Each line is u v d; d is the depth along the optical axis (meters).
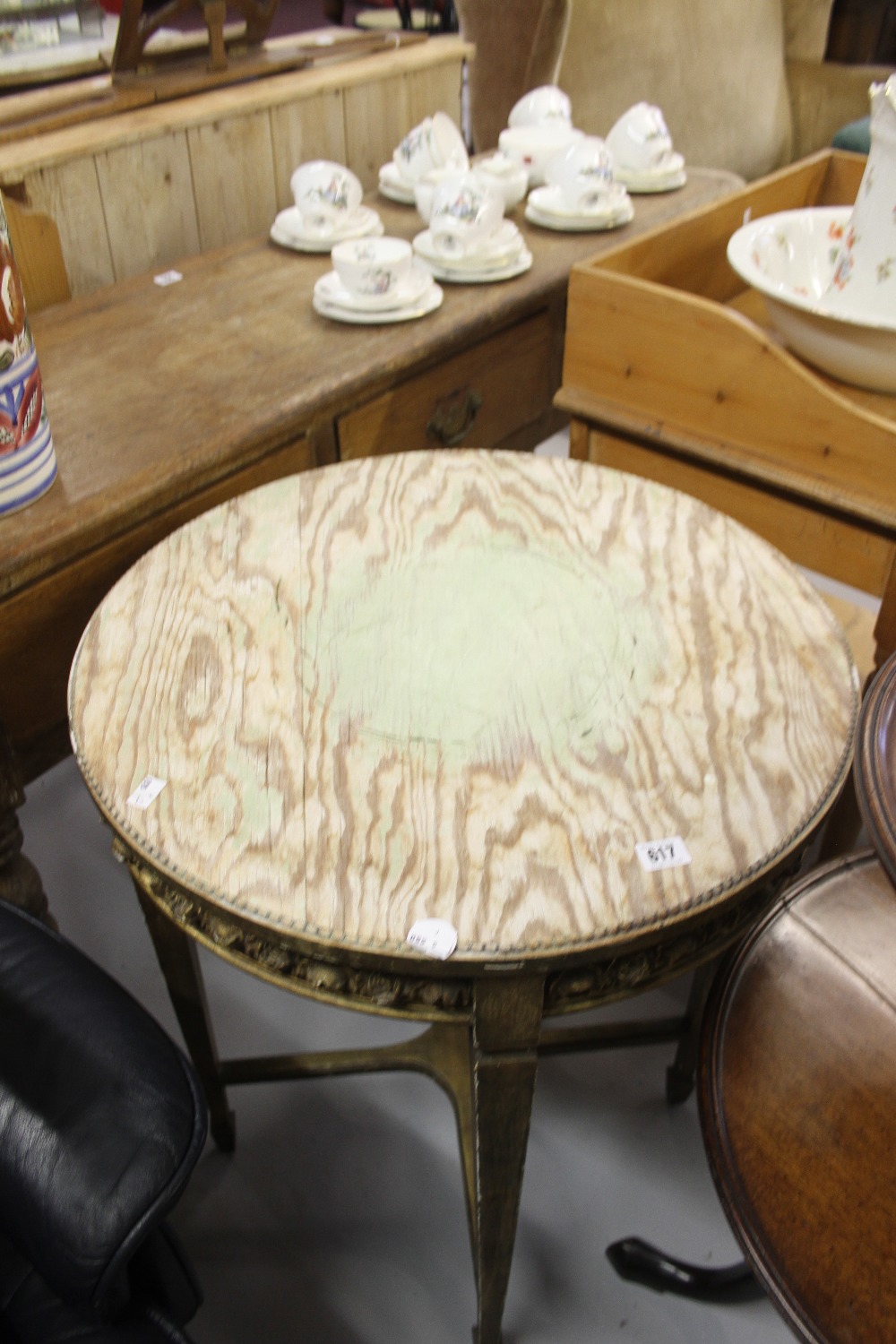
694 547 0.97
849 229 1.07
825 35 2.52
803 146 2.67
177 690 0.81
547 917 0.64
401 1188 1.14
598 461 1.27
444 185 1.33
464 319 1.26
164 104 1.52
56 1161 0.58
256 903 0.65
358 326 1.26
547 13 2.03
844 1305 0.62
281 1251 1.08
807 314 1.02
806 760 0.75
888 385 1.07
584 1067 1.25
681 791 0.72
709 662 0.83
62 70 1.64
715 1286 1.00
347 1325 1.02
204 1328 1.02
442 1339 1.02
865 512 1.02
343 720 0.78
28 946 0.70
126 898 1.45
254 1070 1.11
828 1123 0.71
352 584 0.92
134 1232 0.57
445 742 0.76
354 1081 1.24
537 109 1.74
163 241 1.54
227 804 0.72
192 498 1.05
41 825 1.56
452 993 0.67
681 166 1.71
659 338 1.11
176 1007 1.02
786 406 1.04
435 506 1.02
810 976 0.80
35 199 1.34
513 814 0.71
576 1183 1.14
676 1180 1.14
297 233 1.46
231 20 1.98
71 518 0.92
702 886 0.66
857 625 1.57
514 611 0.89
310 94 1.64
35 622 0.95
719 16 2.32
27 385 0.90
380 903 0.65
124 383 1.14
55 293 1.36
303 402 1.10
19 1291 0.69
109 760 0.75
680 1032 1.14
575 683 0.81
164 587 0.91
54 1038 0.64
